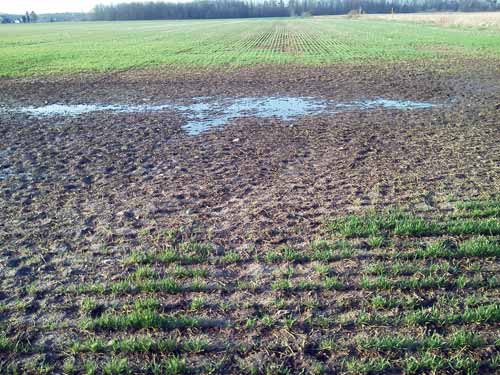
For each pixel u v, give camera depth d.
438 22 65.94
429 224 6.30
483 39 36.47
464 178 8.17
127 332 4.41
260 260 5.64
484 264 5.46
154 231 6.48
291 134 11.47
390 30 53.44
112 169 9.20
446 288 5.02
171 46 37.75
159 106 15.36
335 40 40.31
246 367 3.95
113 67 24.91
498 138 10.71
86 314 4.67
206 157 9.80
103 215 7.02
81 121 13.48
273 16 156.88
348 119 12.93
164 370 3.93
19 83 20.56
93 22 131.75
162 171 8.98
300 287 5.04
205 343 4.20
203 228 6.52
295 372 3.88
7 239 6.30
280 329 4.40
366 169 8.73
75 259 5.76
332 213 6.85
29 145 11.07
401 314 4.58
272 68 23.41
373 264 5.43
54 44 42.41
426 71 21.16
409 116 13.11
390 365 3.93
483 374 3.84
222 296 4.95
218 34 54.72
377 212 6.85
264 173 8.69
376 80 19.20
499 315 4.47
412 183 7.98
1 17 155.75
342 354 4.07
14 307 4.80
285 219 6.71
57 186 8.30
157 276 5.35
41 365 4.00
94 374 3.91
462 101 14.94
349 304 4.73
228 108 14.78
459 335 4.20
